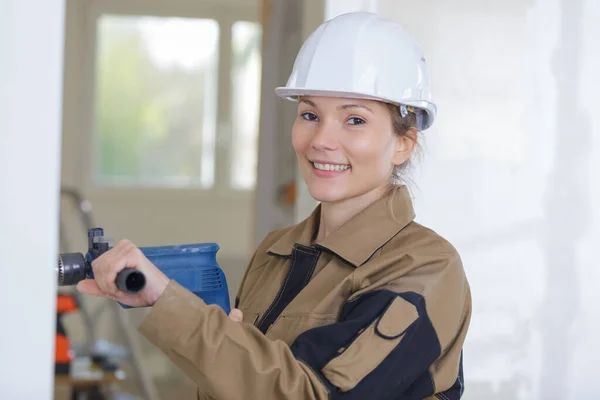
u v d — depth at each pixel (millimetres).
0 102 1160
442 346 1413
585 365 2777
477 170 2707
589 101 2764
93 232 1381
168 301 1244
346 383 1283
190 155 6508
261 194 4207
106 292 1263
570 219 2762
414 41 1616
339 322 1427
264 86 4176
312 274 1563
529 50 2729
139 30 6332
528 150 2736
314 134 1554
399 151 1624
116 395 4289
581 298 2773
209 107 6504
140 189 6379
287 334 1472
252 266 1793
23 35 1166
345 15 1606
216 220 6508
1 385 1178
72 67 6160
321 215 1658
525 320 2744
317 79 1527
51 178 1185
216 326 1253
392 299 1361
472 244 2705
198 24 6402
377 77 1520
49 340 1191
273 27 4125
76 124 6223
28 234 1179
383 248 1512
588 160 2768
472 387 2721
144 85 6395
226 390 1246
